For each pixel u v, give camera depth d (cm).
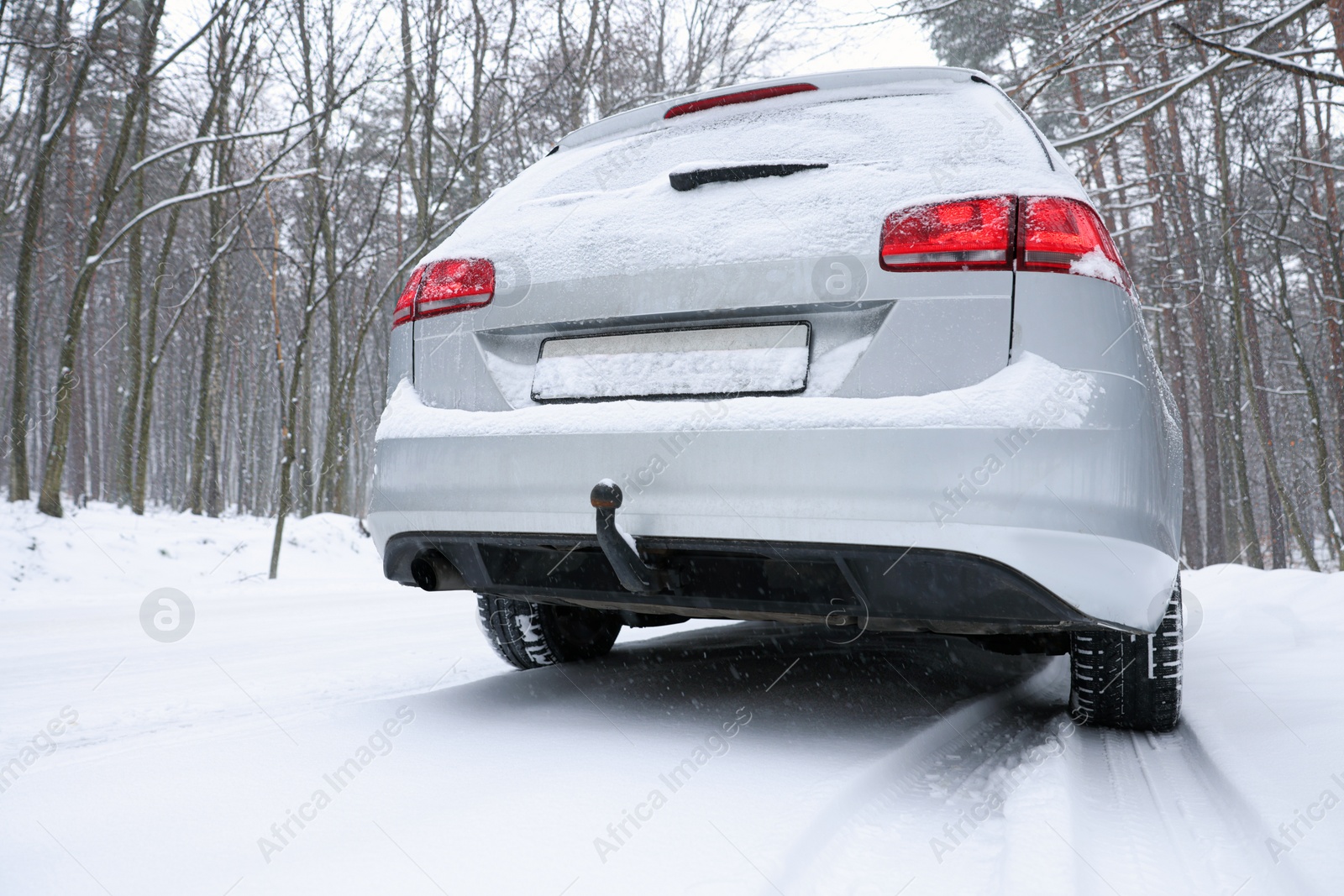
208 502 2500
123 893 131
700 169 221
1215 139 1705
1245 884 136
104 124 1800
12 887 133
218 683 310
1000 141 211
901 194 201
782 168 215
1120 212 2275
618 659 331
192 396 3609
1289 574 679
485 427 225
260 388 3653
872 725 234
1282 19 693
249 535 1314
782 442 192
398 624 521
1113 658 230
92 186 1902
